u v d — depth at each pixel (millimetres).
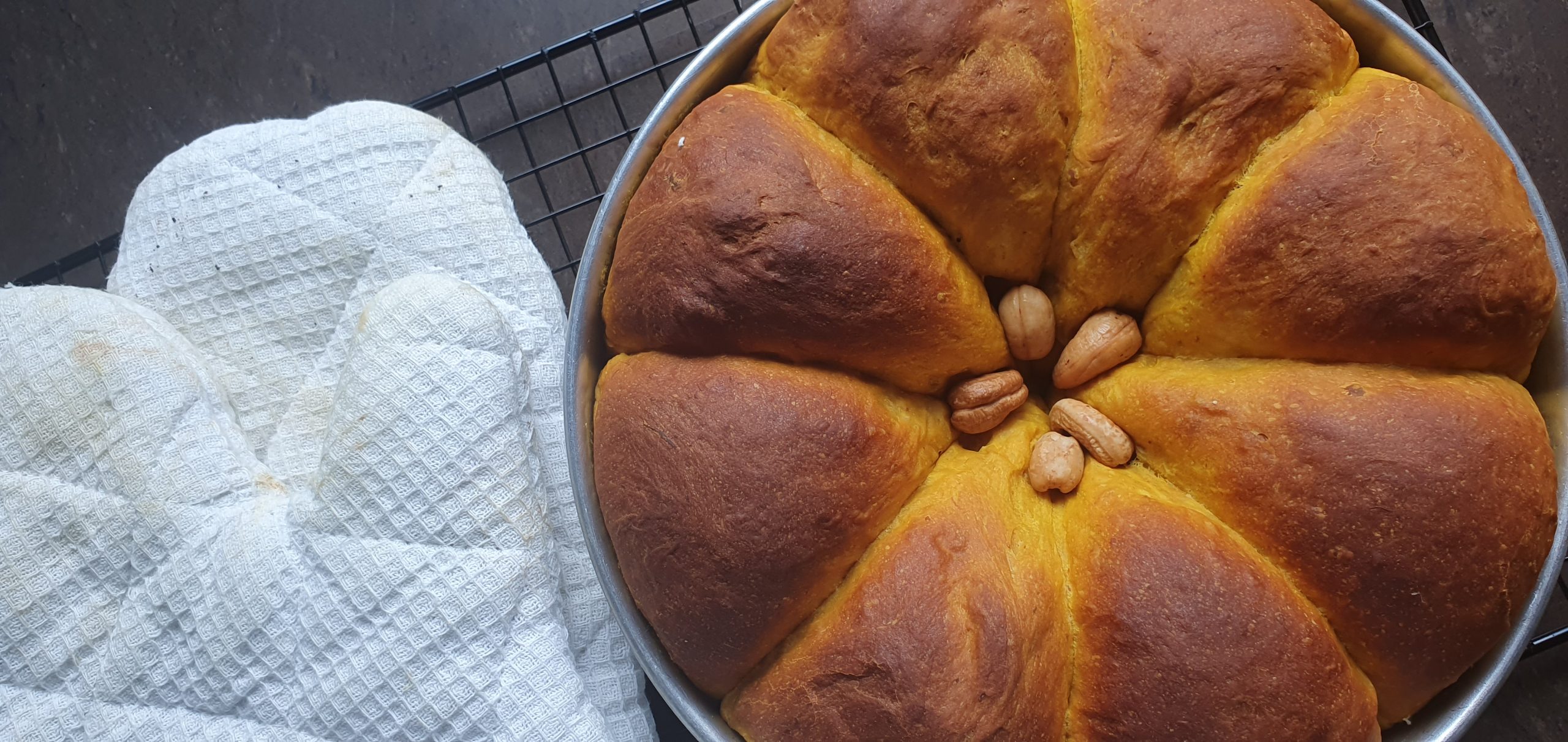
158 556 298
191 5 404
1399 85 251
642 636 276
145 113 403
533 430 308
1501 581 236
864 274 245
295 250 324
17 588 297
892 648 237
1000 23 246
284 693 293
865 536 252
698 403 252
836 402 251
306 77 403
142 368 301
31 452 300
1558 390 262
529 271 329
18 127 403
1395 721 258
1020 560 246
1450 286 235
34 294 311
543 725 288
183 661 295
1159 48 245
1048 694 240
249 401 326
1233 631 231
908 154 252
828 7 258
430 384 291
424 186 326
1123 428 264
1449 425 235
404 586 288
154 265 327
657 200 263
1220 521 247
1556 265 261
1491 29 373
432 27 404
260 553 293
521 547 293
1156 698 234
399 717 287
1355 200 237
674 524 251
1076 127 255
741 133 255
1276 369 249
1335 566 235
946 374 266
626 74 398
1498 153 252
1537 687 351
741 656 259
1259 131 245
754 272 245
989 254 267
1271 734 230
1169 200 246
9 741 294
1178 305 259
